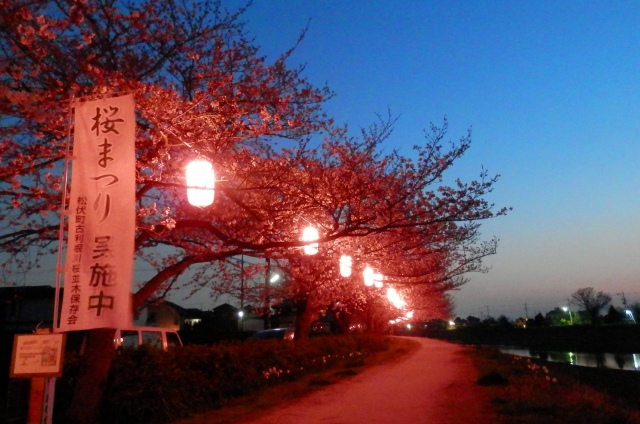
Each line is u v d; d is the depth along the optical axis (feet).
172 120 36.99
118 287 24.39
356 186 40.73
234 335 94.68
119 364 36.14
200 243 45.42
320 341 73.26
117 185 25.66
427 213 41.32
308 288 63.67
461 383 50.49
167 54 37.50
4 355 51.19
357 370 64.13
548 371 60.23
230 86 40.34
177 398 37.32
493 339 247.70
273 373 51.96
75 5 31.01
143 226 37.04
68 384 37.58
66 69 34.04
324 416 35.50
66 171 26.17
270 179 41.32
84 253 24.85
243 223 44.11
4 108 28.45
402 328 334.65
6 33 29.07
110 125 26.40
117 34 35.63
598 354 164.66
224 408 39.34
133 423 35.27
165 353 39.01
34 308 77.15
